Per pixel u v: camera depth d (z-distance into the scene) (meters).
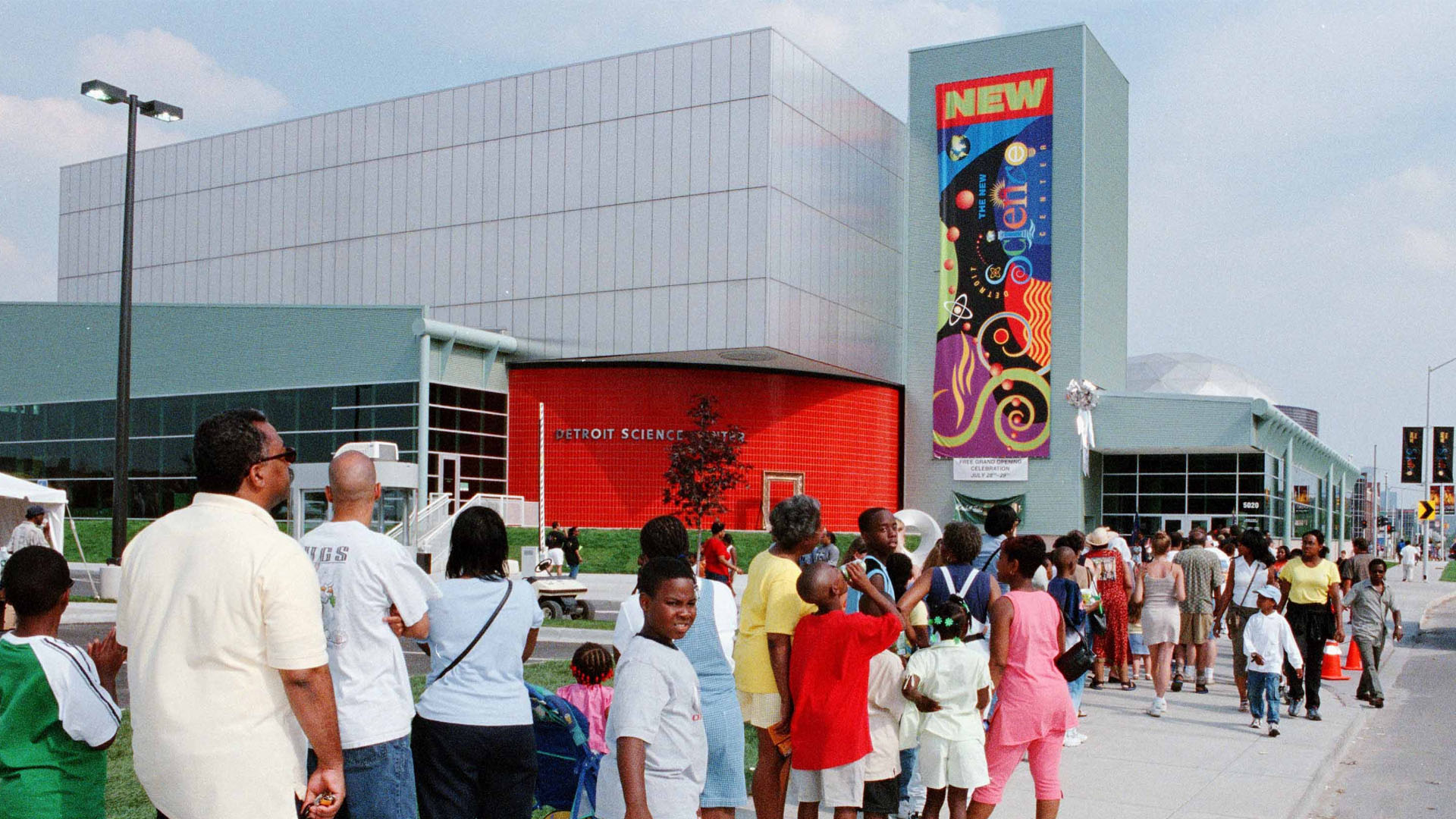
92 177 57.53
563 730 6.35
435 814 5.37
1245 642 12.02
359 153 49.50
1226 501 48.22
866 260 47.56
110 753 9.35
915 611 7.61
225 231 52.69
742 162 41.91
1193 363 86.19
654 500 42.78
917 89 49.41
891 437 48.94
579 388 43.84
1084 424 46.50
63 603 4.65
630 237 43.44
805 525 6.62
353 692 5.01
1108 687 15.35
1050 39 47.53
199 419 44.53
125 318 23.34
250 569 3.94
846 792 6.33
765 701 6.66
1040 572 12.95
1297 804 8.70
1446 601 35.78
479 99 46.94
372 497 5.36
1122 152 53.19
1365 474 116.69
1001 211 47.88
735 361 43.72
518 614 5.56
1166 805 8.60
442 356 41.38
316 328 42.69
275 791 3.95
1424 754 11.29
